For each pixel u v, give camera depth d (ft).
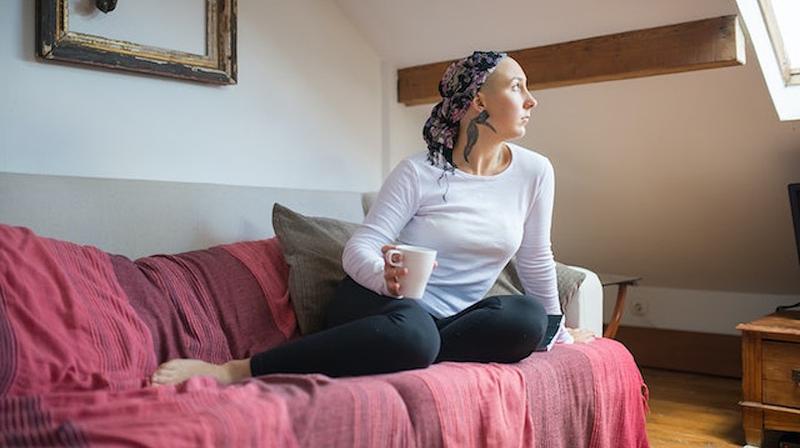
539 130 10.35
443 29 9.43
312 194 8.69
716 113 8.92
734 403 10.30
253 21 8.36
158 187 7.11
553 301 6.73
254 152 8.41
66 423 3.41
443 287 6.12
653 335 12.81
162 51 7.32
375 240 5.91
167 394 4.12
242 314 6.32
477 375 5.11
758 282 11.76
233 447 3.63
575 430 5.95
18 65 6.34
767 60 8.25
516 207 6.30
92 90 6.88
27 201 6.07
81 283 5.23
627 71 8.39
